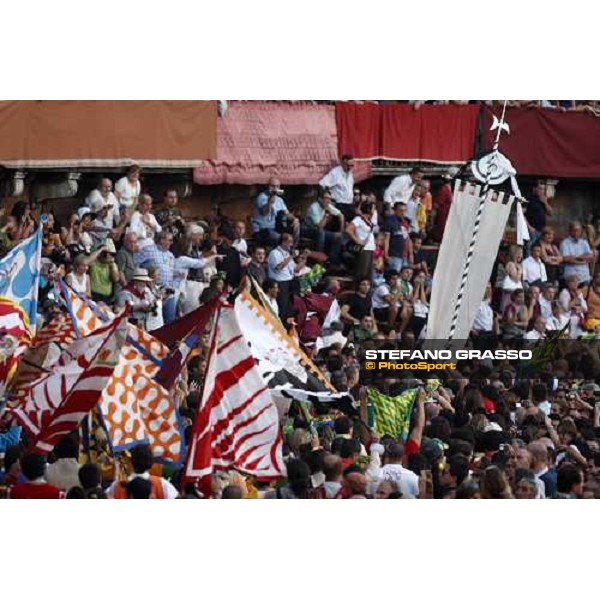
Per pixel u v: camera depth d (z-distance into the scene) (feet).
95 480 93.25
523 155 171.22
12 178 154.20
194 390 121.49
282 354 114.83
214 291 153.69
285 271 160.86
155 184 164.96
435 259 172.45
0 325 114.73
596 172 175.01
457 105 168.86
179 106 156.04
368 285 166.61
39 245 124.57
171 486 94.84
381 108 167.32
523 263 176.35
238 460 104.42
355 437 113.70
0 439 108.06
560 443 124.16
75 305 112.47
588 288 180.86
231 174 160.76
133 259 153.38
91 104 151.94
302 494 97.09
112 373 99.66
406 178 170.19
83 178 160.45
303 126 164.66
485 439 114.32
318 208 166.30
